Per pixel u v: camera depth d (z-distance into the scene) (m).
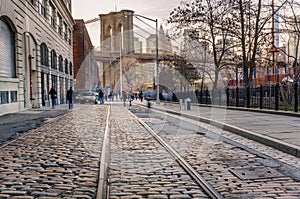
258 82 32.66
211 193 4.75
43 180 5.42
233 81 35.38
